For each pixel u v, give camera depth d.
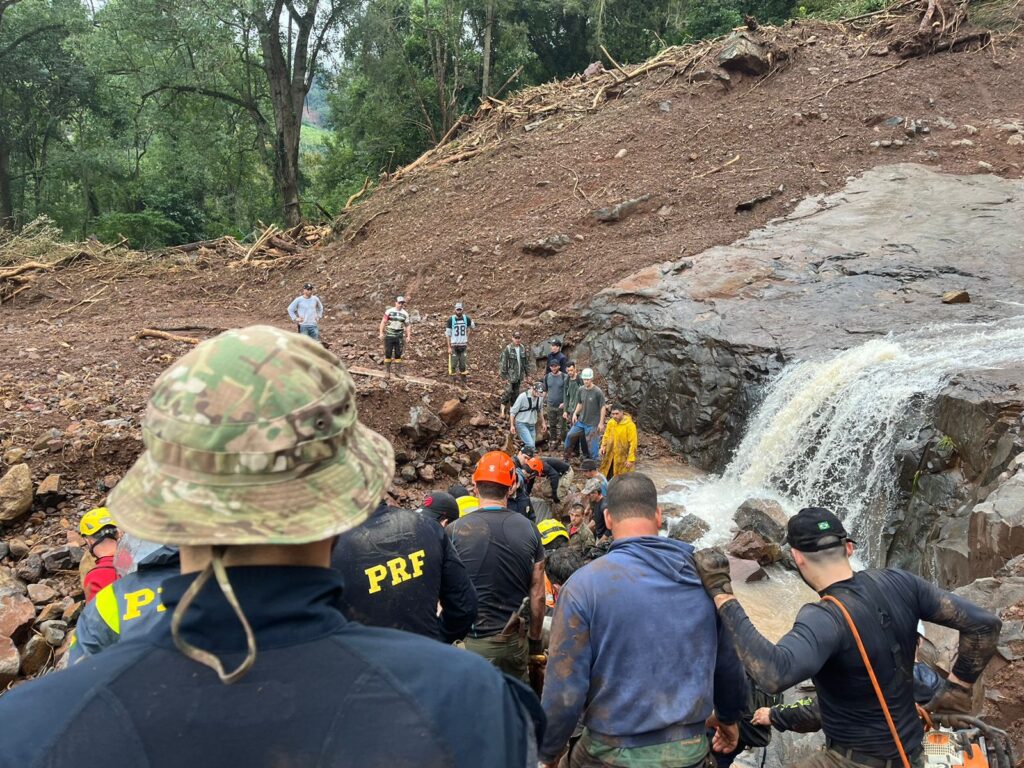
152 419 1.19
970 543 6.94
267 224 44.94
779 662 2.55
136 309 19.72
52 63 35.22
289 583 1.16
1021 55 23.58
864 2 29.33
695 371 13.95
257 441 1.14
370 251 21.86
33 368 12.83
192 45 30.02
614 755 2.69
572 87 28.92
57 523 9.30
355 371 14.31
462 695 1.15
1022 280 14.16
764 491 12.05
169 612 1.18
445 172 24.97
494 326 17.47
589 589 2.72
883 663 2.73
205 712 1.05
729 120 22.89
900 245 16.27
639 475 3.08
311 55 33.44
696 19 36.19
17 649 6.81
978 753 2.86
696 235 18.47
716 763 3.24
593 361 16.09
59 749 1.03
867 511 10.29
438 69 36.56
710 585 2.78
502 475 4.54
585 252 18.97
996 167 19.33
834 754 2.88
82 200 41.91
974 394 9.12
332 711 1.08
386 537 3.01
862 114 21.97
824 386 11.66
